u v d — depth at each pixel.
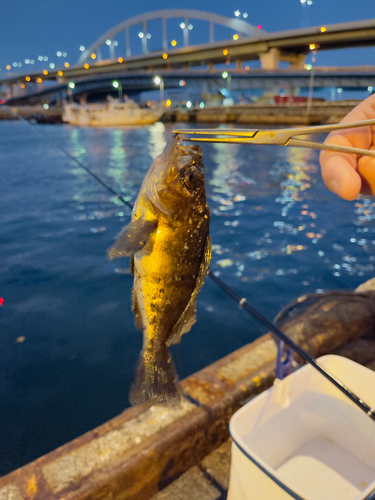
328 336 2.98
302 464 1.89
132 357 4.21
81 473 1.90
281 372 1.85
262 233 8.74
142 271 1.13
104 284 6.09
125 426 2.16
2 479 1.88
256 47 59.28
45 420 3.38
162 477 2.11
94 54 107.88
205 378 2.54
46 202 12.19
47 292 5.86
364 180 1.05
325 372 1.60
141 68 76.12
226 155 25.95
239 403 2.40
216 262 7.05
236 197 12.79
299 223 9.48
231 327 4.80
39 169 19.38
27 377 3.93
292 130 0.80
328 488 1.76
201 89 67.12
